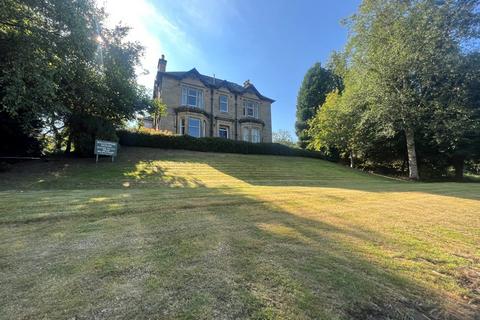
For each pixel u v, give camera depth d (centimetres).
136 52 1617
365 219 512
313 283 257
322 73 3894
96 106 1602
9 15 1018
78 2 1159
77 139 1495
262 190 849
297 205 614
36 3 1063
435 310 235
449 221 523
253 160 2127
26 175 1134
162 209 520
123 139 1941
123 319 190
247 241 360
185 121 2427
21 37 1044
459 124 1777
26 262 274
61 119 1519
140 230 390
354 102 2106
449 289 270
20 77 965
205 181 1327
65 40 1171
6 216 431
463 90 1847
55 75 1173
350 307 226
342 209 592
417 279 284
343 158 2933
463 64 1845
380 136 2291
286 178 1648
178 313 200
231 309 209
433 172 2598
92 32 1302
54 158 1470
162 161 1688
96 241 340
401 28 1848
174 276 255
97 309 200
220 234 384
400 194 870
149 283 240
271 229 419
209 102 2677
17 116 1162
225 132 2781
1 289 222
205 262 289
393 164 2838
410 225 484
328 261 309
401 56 1823
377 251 351
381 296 246
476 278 297
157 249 320
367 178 2066
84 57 1283
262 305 217
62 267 265
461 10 1816
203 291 232
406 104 1875
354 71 2114
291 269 283
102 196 638
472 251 372
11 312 193
